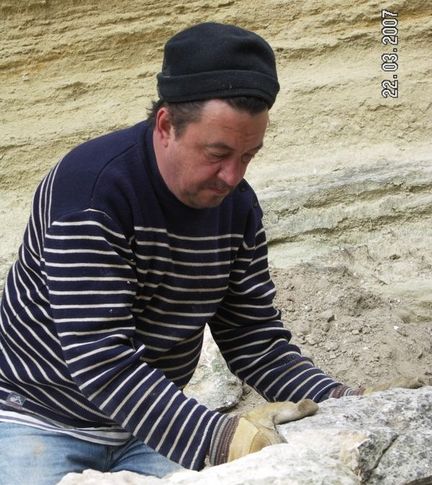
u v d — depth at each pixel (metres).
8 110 5.85
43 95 5.87
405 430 2.30
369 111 5.73
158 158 2.29
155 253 2.34
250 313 2.66
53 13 5.90
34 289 2.41
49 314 2.38
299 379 2.61
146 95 5.87
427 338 4.61
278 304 4.65
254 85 2.13
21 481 2.43
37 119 5.84
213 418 2.24
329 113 5.74
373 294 4.80
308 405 2.32
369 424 2.31
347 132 5.72
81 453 2.51
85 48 5.90
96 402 2.26
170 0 5.90
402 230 5.21
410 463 2.17
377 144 5.70
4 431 2.48
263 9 5.94
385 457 2.17
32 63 5.92
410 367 4.43
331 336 4.54
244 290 2.61
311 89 5.77
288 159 5.63
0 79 5.90
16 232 5.42
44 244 2.29
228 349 2.71
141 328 2.45
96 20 5.90
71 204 2.26
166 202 2.31
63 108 5.86
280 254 5.03
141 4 5.91
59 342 2.38
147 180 2.29
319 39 5.92
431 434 2.25
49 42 5.91
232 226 2.49
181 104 2.17
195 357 2.62
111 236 2.26
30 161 5.73
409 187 5.30
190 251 2.39
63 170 2.31
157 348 2.47
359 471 2.13
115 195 2.26
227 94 2.12
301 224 5.15
